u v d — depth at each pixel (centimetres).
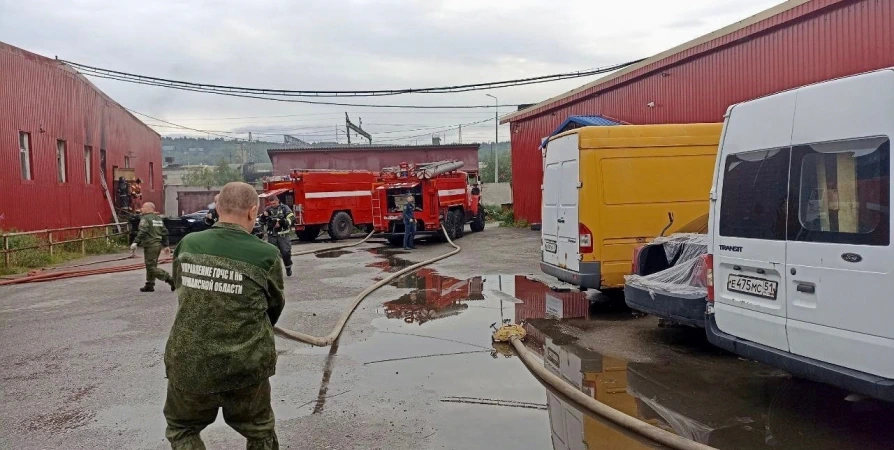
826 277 431
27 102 2000
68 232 2162
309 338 735
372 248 1969
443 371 622
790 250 459
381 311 924
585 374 594
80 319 913
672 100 1592
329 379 602
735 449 420
